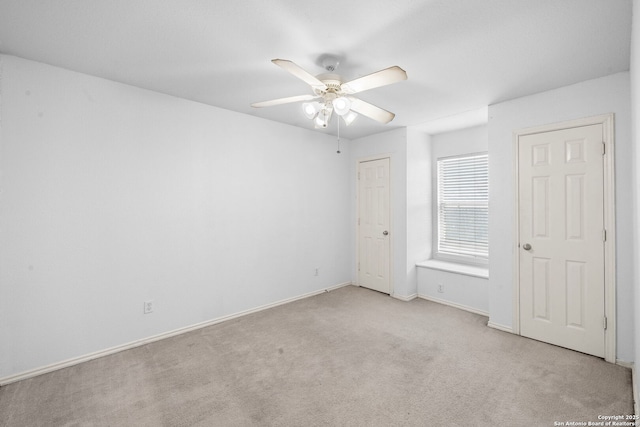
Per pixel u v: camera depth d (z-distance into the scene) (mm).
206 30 1774
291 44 1920
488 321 3072
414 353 2469
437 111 3219
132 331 2592
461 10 1572
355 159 4559
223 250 3188
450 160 4141
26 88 2119
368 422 1678
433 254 4312
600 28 1729
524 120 2770
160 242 2754
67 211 2281
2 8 1562
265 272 3568
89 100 2373
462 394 1923
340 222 4496
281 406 1815
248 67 2244
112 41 1899
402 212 3945
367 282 4434
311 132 4086
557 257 2588
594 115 2389
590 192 2418
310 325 3068
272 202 3637
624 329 2258
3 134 2039
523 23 1687
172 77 2422
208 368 2246
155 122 2715
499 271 2951
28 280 2129
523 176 2779
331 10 1579
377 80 1741
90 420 1698
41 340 2176
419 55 2045
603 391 1936
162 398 1893
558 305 2586
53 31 1789
